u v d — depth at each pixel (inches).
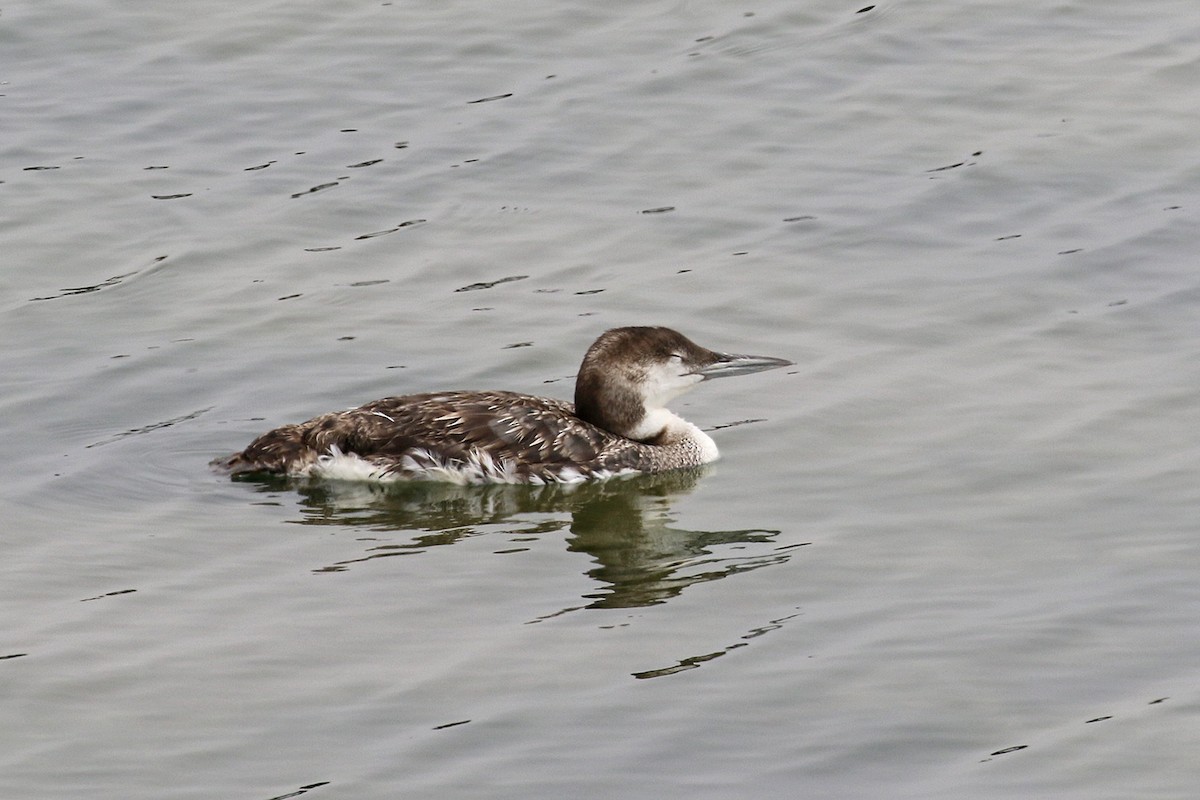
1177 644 466.6
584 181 789.2
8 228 756.6
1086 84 851.4
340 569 518.6
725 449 599.8
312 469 576.7
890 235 741.3
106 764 425.7
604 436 592.4
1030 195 765.9
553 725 437.1
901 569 512.1
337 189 784.9
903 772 418.0
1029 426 597.6
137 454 592.4
